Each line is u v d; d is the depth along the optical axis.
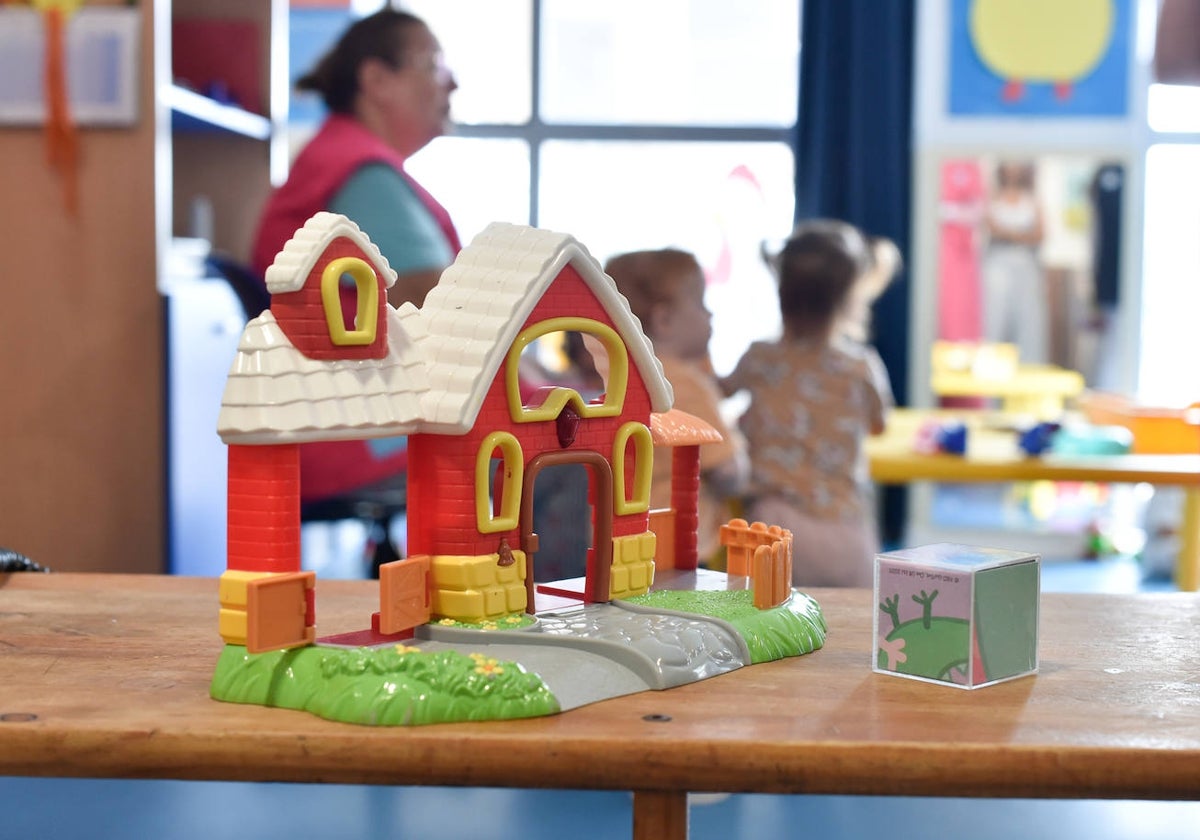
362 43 2.25
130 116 2.24
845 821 1.81
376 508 2.47
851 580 2.37
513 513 0.90
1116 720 0.78
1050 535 4.24
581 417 0.94
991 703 0.81
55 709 0.77
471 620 0.87
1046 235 4.29
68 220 2.27
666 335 2.12
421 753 0.73
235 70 3.00
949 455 2.59
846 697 0.82
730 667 0.88
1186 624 1.04
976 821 1.83
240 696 0.79
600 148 4.38
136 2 2.23
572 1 4.34
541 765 0.72
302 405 0.78
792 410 2.43
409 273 2.17
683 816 0.74
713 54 4.36
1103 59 4.24
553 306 0.92
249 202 3.02
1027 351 4.30
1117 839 1.76
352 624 1.01
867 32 4.14
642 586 0.99
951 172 4.28
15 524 2.31
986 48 4.24
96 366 2.29
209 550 2.53
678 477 1.09
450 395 0.85
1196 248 4.29
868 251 2.87
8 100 2.24
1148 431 3.01
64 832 1.69
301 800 1.86
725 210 4.39
